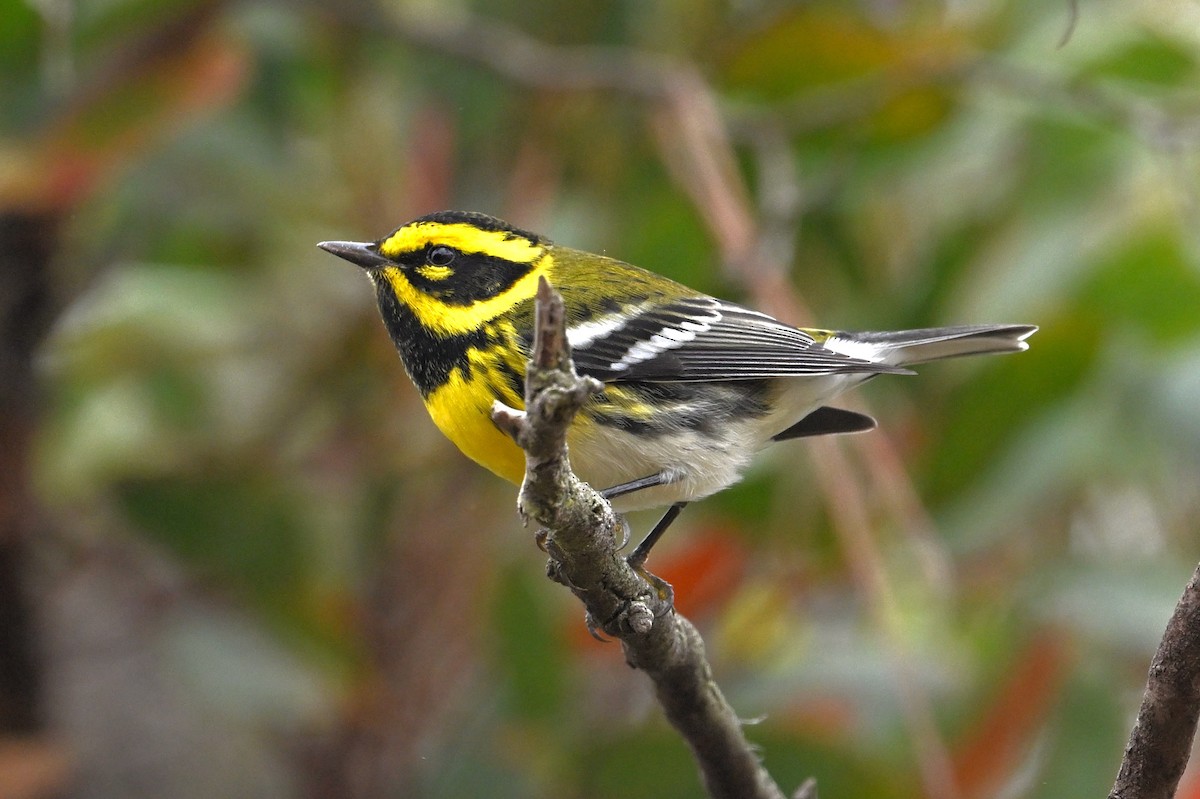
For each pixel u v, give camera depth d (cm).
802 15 1084
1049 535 1092
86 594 1082
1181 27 1131
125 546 1077
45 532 1049
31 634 1034
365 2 1105
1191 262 997
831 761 963
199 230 1144
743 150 1178
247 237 1150
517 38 1163
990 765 983
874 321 1129
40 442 1048
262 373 1145
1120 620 986
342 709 1035
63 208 999
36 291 1020
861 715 1018
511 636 1026
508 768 1034
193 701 1072
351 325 1109
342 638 1048
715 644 1065
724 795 695
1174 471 1080
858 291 1180
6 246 1006
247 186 1109
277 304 1137
